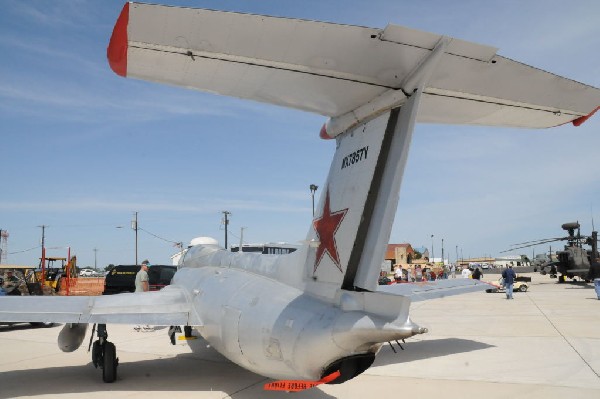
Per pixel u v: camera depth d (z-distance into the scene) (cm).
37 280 1773
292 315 457
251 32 291
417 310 1619
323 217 483
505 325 1192
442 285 959
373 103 405
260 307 518
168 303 721
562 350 860
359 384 650
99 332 708
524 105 399
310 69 342
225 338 572
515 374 693
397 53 326
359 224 422
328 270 457
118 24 275
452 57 333
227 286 638
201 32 286
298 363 430
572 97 387
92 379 714
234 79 347
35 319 626
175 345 1007
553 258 4694
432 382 655
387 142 411
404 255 7181
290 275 536
